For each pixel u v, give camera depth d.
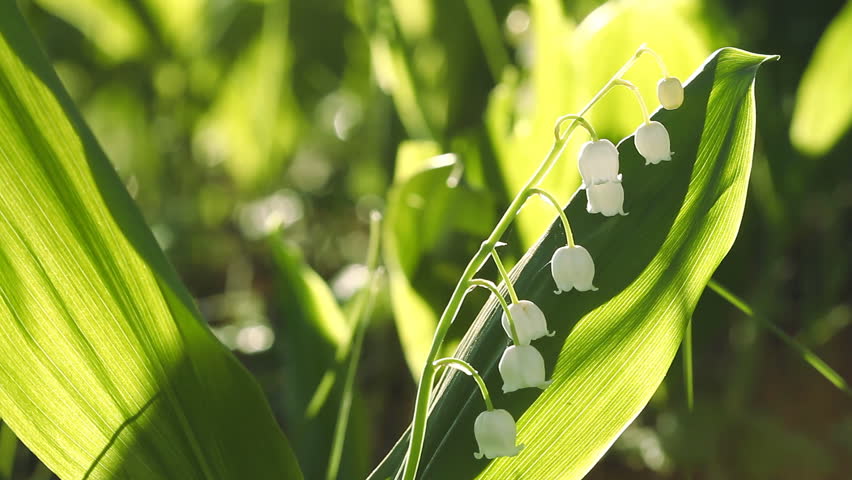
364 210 1.18
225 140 1.32
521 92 0.71
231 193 1.38
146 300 0.52
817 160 0.77
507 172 0.63
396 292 0.63
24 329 0.51
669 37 0.61
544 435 0.53
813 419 0.83
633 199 0.52
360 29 1.20
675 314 0.52
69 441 0.53
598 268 0.52
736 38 0.72
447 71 0.87
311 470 0.60
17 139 0.50
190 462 0.53
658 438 0.74
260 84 1.17
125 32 1.16
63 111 0.50
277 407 0.80
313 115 1.42
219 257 1.19
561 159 0.62
